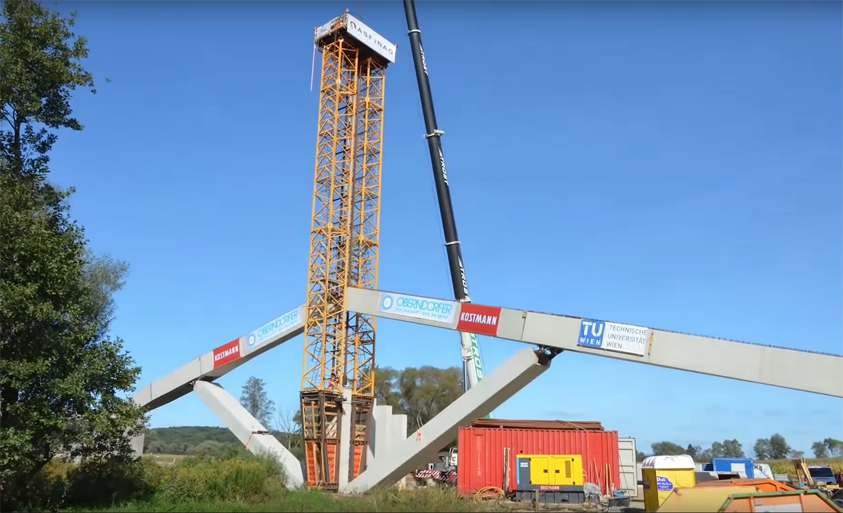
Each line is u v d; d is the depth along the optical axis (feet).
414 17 139.44
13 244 77.36
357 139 140.36
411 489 80.53
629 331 82.12
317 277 131.64
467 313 100.27
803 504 52.60
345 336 126.52
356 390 127.24
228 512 73.72
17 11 85.71
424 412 300.20
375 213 140.05
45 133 90.22
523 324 92.02
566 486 89.30
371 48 143.13
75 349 81.05
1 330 77.41
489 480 95.91
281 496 84.79
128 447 89.04
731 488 56.39
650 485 68.85
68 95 91.09
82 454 85.05
